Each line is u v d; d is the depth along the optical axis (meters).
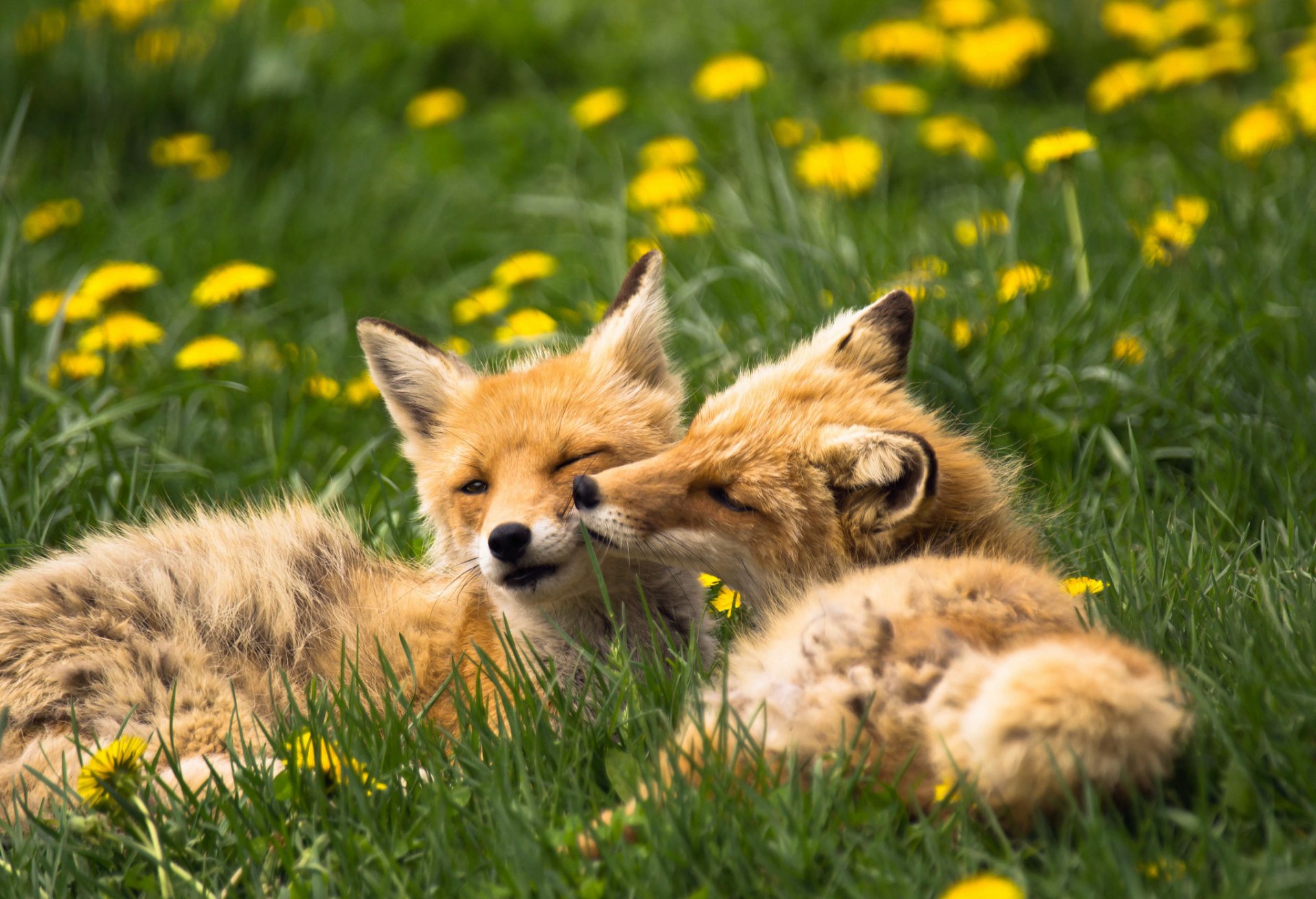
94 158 16.08
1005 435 8.99
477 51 19.95
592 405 7.58
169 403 10.68
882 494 6.00
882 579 5.59
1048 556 6.98
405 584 7.90
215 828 5.38
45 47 16.64
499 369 9.76
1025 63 17.86
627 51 19.89
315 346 13.02
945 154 15.88
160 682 6.76
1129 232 11.61
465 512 7.50
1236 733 5.02
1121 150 15.16
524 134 17.91
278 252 14.87
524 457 7.26
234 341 12.44
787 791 4.80
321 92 18.30
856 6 19.94
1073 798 4.46
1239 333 9.36
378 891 4.74
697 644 7.35
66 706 6.61
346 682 7.14
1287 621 5.83
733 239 12.54
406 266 15.24
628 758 5.33
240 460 10.45
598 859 4.85
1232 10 18.28
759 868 4.61
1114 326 9.96
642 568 7.32
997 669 4.55
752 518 6.27
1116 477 8.77
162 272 13.91
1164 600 6.33
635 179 15.56
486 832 5.08
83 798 5.29
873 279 10.96
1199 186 12.41
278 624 7.38
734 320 10.86
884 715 4.91
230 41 17.81
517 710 5.86
